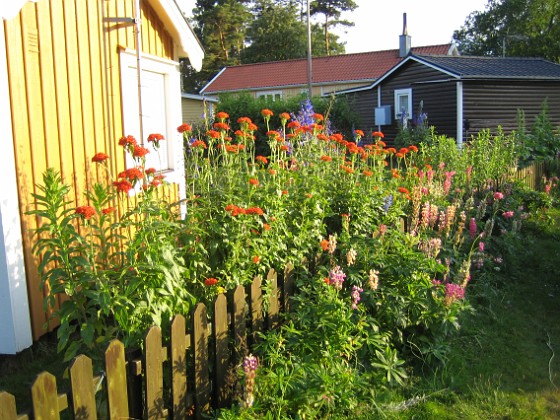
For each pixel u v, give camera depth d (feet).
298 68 112.37
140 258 10.21
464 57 64.28
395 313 13.09
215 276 11.77
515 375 13.42
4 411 6.47
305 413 10.16
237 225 12.03
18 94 13.14
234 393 10.55
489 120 57.67
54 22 14.79
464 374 13.24
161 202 11.73
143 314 9.40
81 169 15.99
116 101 18.25
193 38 23.09
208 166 13.67
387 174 20.51
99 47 17.19
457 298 14.24
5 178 12.53
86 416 7.46
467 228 21.38
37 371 12.55
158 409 8.77
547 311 17.58
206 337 9.94
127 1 19.11
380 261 13.97
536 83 59.57
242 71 117.19
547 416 11.61
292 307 12.98
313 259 14.37
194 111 91.81
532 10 131.13
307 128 17.28
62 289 9.42
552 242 24.02
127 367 8.50
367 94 71.15
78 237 9.53
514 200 24.86
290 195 14.53
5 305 12.60
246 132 15.16
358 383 11.04
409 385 12.54
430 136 44.73
